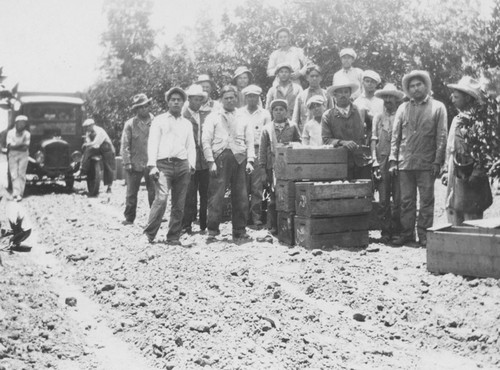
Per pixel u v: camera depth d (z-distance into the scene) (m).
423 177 8.66
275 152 9.14
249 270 7.28
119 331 5.40
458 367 4.80
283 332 5.23
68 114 17.42
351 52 11.02
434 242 6.95
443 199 13.64
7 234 7.32
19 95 17.77
